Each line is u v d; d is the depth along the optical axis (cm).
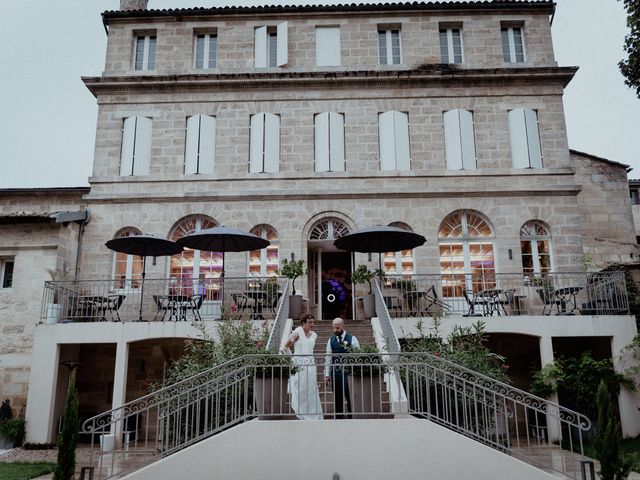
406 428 777
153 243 1370
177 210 1673
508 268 1611
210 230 1309
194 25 1812
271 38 1831
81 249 1639
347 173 1686
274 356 827
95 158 1720
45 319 1402
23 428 1317
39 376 1339
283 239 1647
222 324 1234
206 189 1691
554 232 1638
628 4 1384
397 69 1752
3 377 1459
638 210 2148
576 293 1408
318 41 1808
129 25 1817
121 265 1659
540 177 1677
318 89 1753
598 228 1842
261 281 1559
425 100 1744
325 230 1680
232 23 1816
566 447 1145
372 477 762
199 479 752
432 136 1717
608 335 1307
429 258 1623
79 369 1554
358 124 1731
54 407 1356
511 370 1538
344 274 1791
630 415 1259
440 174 1678
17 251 1544
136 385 1541
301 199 1672
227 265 1647
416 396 871
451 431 775
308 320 937
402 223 1656
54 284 1454
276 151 1719
